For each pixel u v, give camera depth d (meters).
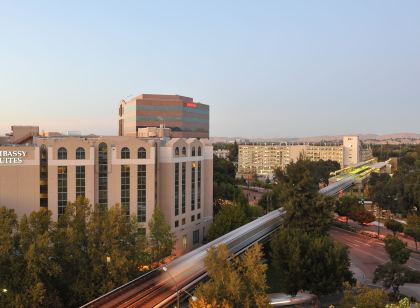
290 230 77.12
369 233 123.75
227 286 47.31
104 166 93.69
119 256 59.59
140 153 96.00
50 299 55.09
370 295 50.09
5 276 54.88
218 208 131.38
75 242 60.84
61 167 89.19
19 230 59.19
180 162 103.94
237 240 84.81
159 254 75.00
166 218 100.75
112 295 55.97
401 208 143.75
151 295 55.78
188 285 58.34
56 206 89.00
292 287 66.75
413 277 71.19
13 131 117.38
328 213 90.69
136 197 95.88
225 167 172.25
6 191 85.69
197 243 111.81
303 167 96.44
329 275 65.38
